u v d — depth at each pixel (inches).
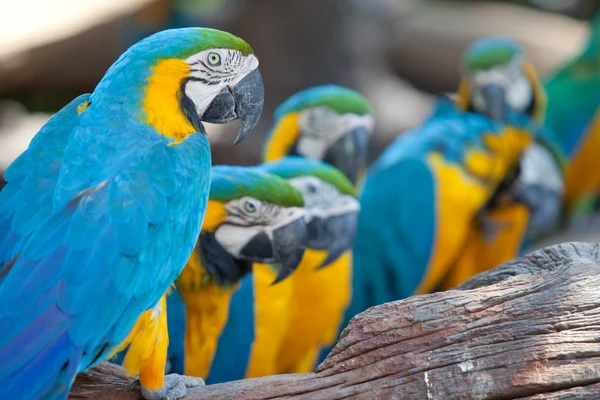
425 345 111.4
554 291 110.4
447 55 483.8
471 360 108.7
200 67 120.2
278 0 402.9
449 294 115.0
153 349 114.3
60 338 97.2
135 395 119.8
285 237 152.3
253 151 359.9
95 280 100.0
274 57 405.1
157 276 108.8
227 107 124.0
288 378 117.2
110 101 113.8
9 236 104.9
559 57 474.0
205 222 148.9
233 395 116.2
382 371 112.3
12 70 376.5
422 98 455.8
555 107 341.4
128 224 103.7
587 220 350.6
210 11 456.4
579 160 339.6
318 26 403.2
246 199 150.0
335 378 115.0
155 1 415.2
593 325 106.2
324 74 406.3
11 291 98.1
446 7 515.5
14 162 111.8
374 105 411.8
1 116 388.8
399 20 489.1
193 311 152.8
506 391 105.9
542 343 106.7
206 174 116.5
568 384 103.5
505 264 128.6
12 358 95.3
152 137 112.9
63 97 405.1
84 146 109.9
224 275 151.8
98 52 393.7
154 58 116.4
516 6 547.8
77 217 102.3
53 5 409.7
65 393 97.9
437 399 108.5
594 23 340.5
